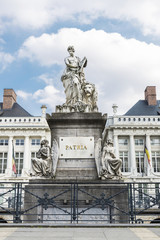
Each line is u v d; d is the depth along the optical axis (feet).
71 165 25.99
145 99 143.64
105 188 22.89
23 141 123.34
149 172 105.91
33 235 15.72
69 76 30.42
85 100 29.68
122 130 121.29
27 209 21.43
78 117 27.14
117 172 24.85
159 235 15.80
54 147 26.35
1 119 124.77
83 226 18.75
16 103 139.23
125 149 121.80
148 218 41.45
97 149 26.13
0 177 104.88
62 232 16.78
